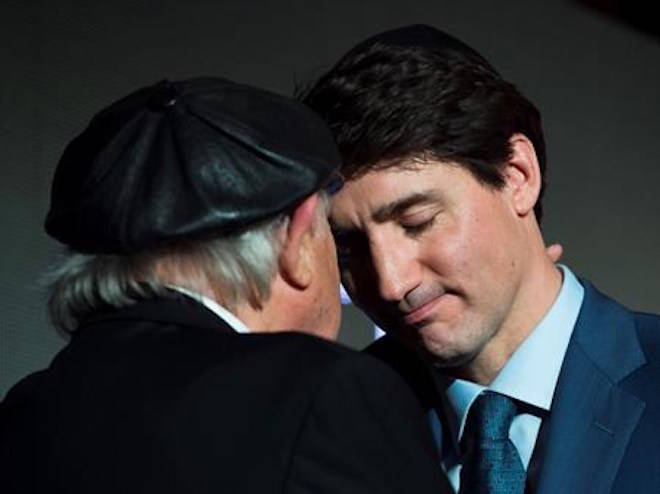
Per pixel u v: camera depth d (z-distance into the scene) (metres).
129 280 1.91
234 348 1.85
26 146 4.46
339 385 1.79
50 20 4.59
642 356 2.36
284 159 1.90
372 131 2.23
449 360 2.36
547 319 2.38
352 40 5.45
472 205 2.29
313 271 1.99
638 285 6.30
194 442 1.77
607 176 6.30
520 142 2.38
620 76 6.56
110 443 1.81
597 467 2.26
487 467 2.31
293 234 1.93
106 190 1.88
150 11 4.84
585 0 6.49
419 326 2.34
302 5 5.32
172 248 1.89
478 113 2.29
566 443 2.29
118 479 1.78
